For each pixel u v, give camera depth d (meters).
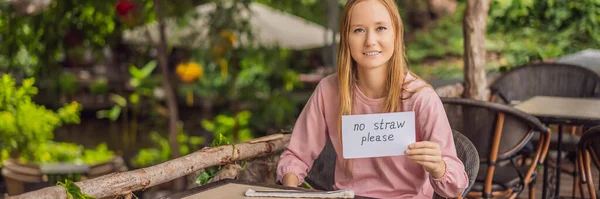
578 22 7.60
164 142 10.94
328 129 2.61
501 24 7.80
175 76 13.35
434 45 17.30
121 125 15.20
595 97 5.06
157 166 2.49
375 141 2.17
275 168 3.09
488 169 3.42
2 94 7.30
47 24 8.17
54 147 8.14
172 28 9.62
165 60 8.92
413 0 17.81
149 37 9.11
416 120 2.40
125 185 2.33
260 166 3.06
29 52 8.28
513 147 3.42
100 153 8.77
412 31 17.72
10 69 8.59
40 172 5.87
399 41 2.39
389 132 2.16
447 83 6.77
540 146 3.43
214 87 12.89
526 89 5.23
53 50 8.45
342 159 2.58
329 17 12.05
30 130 7.38
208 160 2.69
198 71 9.54
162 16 8.55
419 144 2.13
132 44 10.63
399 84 2.41
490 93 5.13
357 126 2.17
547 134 3.38
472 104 3.43
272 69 11.32
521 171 3.70
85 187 2.21
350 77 2.48
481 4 4.80
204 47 9.47
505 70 5.70
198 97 15.27
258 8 11.83
